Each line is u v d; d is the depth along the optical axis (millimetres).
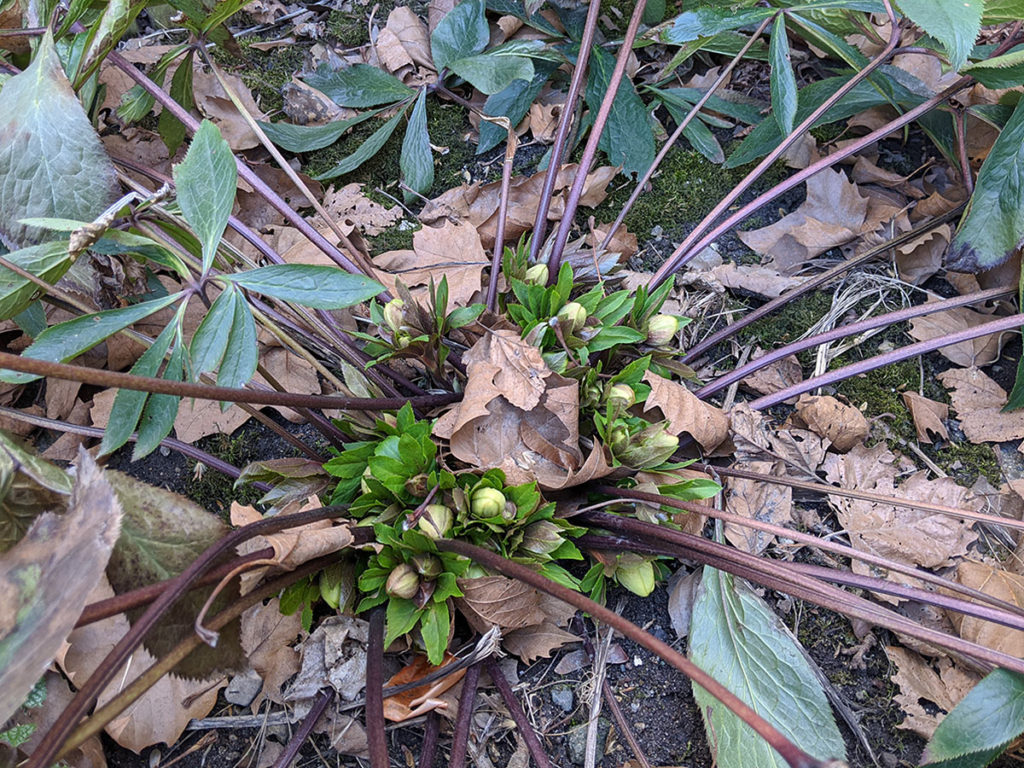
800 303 564
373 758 329
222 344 357
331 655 431
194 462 511
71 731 249
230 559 333
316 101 651
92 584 242
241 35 692
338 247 574
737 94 646
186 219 360
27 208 398
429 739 406
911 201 601
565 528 407
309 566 370
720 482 479
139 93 540
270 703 433
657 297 463
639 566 423
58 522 257
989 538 478
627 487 429
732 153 622
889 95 554
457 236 559
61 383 528
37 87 392
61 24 461
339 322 535
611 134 604
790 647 421
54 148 393
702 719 430
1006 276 551
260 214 601
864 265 579
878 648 449
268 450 514
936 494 486
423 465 394
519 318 456
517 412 417
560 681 441
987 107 538
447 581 380
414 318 428
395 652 437
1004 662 348
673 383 447
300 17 701
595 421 413
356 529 391
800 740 400
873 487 495
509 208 590
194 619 326
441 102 660
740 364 544
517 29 674
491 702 431
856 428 500
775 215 604
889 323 503
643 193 611
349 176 628
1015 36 504
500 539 397
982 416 516
